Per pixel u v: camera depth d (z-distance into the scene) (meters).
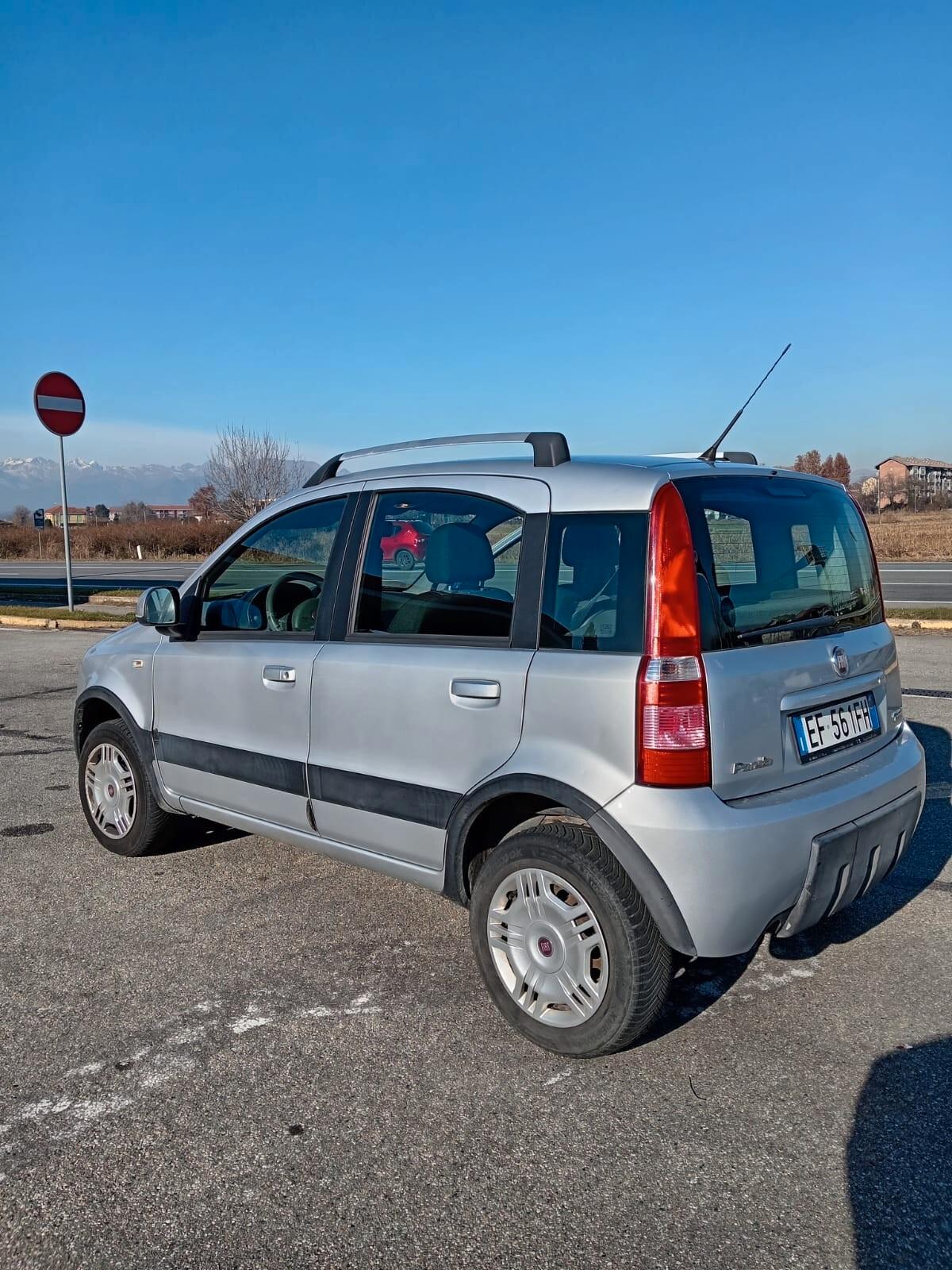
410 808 3.57
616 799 2.94
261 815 4.27
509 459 3.56
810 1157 2.69
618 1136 2.79
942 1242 2.38
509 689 3.22
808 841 3.02
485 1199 2.54
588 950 3.08
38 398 14.14
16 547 44.12
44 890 4.69
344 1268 2.32
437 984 3.71
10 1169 2.68
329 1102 2.97
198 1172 2.66
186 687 4.56
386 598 3.76
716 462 3.58
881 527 43.12
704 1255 2.34
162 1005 3.57
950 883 4.62
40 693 9.91
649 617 2.95
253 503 27.12
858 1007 3.50
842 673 3.39
